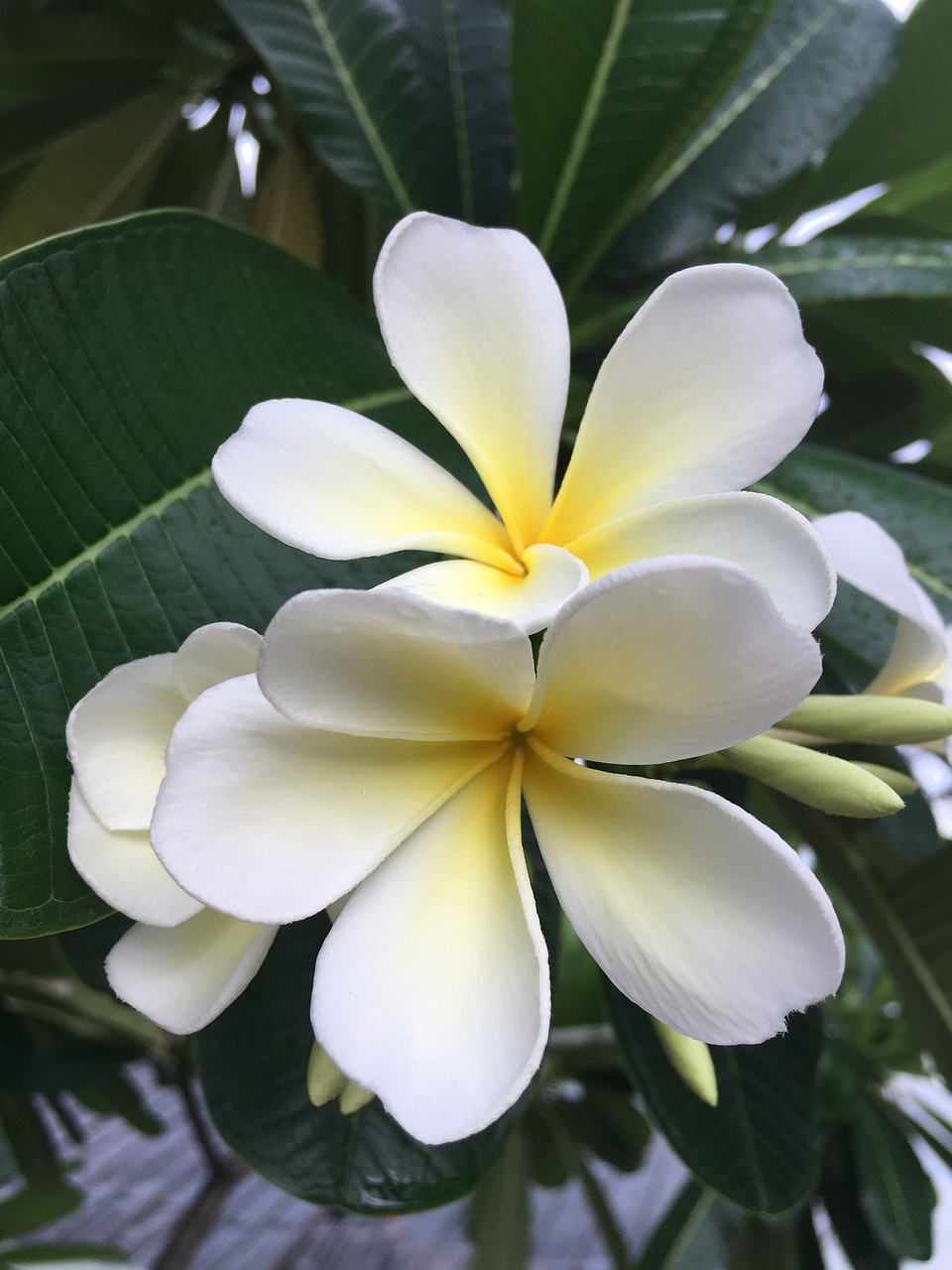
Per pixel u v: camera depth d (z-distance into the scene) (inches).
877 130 9.7
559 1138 15.0
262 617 5.2
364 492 4.5
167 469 5.2
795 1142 7.2
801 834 9.1
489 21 8.8
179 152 13.0
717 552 4.3
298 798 3.9
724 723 3.8
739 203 8.4
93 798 4.4
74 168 12.2
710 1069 5.1
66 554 4.8
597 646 3.7
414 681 3.8
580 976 14.3
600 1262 24.6
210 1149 14.1
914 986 8.5
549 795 4.3
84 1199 14.7
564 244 8.1
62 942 7.2
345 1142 6.3
